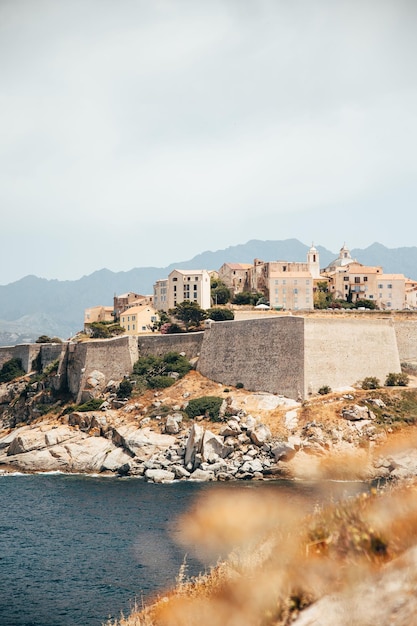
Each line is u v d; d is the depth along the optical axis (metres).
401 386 125.69
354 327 131.38
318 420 110.25
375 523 24.16
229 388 135.75
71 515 83.00
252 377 133.88
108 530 74.62
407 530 23.64
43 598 55.12
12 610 52.81
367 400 114.38
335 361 127.31
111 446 123.75
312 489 83.31
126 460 117.81
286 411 116.12
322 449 104.25
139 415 131.38
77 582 58.28
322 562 23.84
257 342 134.62
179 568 56.25
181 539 63.31
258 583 25.94
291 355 126.56
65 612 52.06
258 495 74.94
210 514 58.97
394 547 23.25
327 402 115.88
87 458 121.31
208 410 123.06
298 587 23.75
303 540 25.77
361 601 21.45
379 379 132.12
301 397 122.00
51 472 120.00
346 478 97.12
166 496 91.62
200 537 57.91
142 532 72.12
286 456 104.06
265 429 109.50
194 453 109.75
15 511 86.62
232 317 186.50
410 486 27.78
